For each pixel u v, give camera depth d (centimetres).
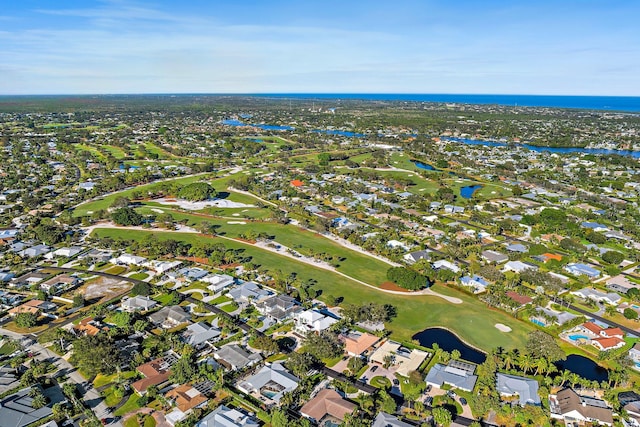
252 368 13475
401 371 13338
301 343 14962
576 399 11875
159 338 14575
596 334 15625
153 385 12319
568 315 16688
